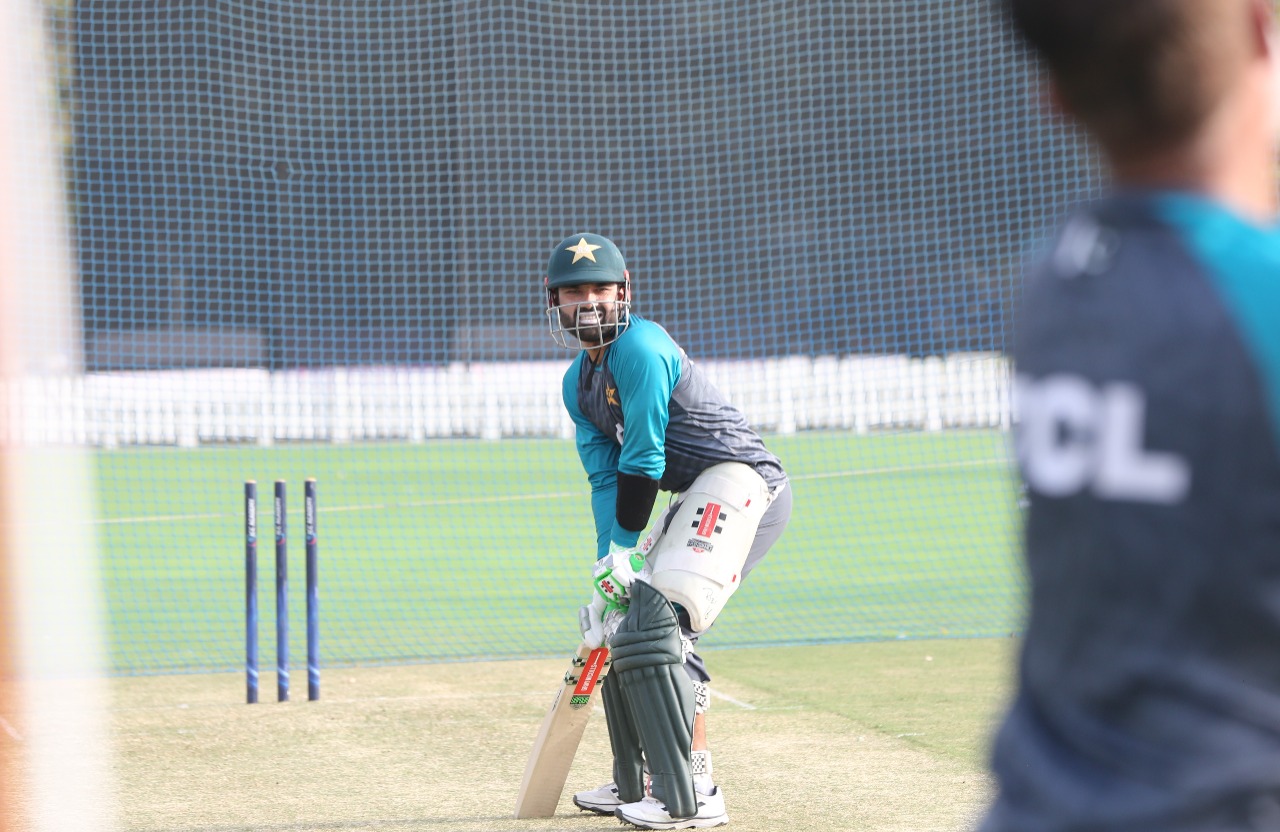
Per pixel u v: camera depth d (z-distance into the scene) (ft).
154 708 73.41
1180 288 12.62
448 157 325.01
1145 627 12.59
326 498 190.19
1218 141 13.28
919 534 150.00
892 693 74.95
